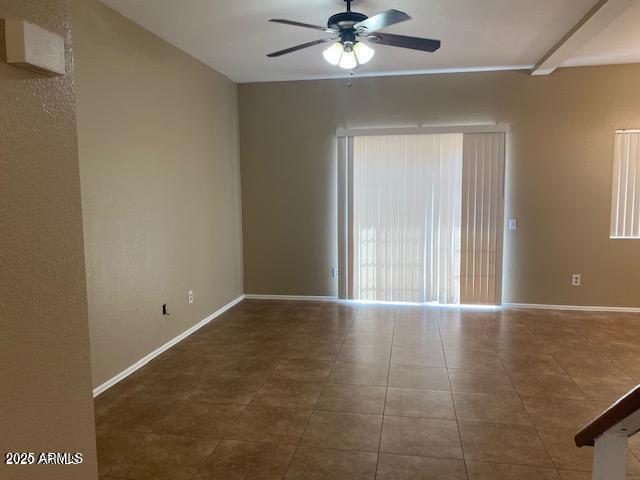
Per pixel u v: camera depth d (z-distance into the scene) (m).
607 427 0.83
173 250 4.38
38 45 0.92
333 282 6.00
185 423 2.90
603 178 5.30
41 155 0.98
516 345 4.27
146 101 3.91
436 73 5.50
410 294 5.76
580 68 5.22
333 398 3.23
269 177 5.99
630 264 5.34
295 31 3.96
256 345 4.34
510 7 3.47
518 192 5.47
